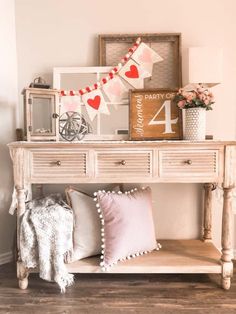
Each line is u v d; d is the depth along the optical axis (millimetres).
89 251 1869
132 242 1816
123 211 1816
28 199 1982
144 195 1959
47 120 1875
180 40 2102
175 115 2012
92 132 2115
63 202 1920
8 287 1821
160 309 1574
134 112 2027
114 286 1826
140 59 2109
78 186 2256
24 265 1747
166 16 2139
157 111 2020
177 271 1757
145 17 2146
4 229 2189
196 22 2129
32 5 2168
